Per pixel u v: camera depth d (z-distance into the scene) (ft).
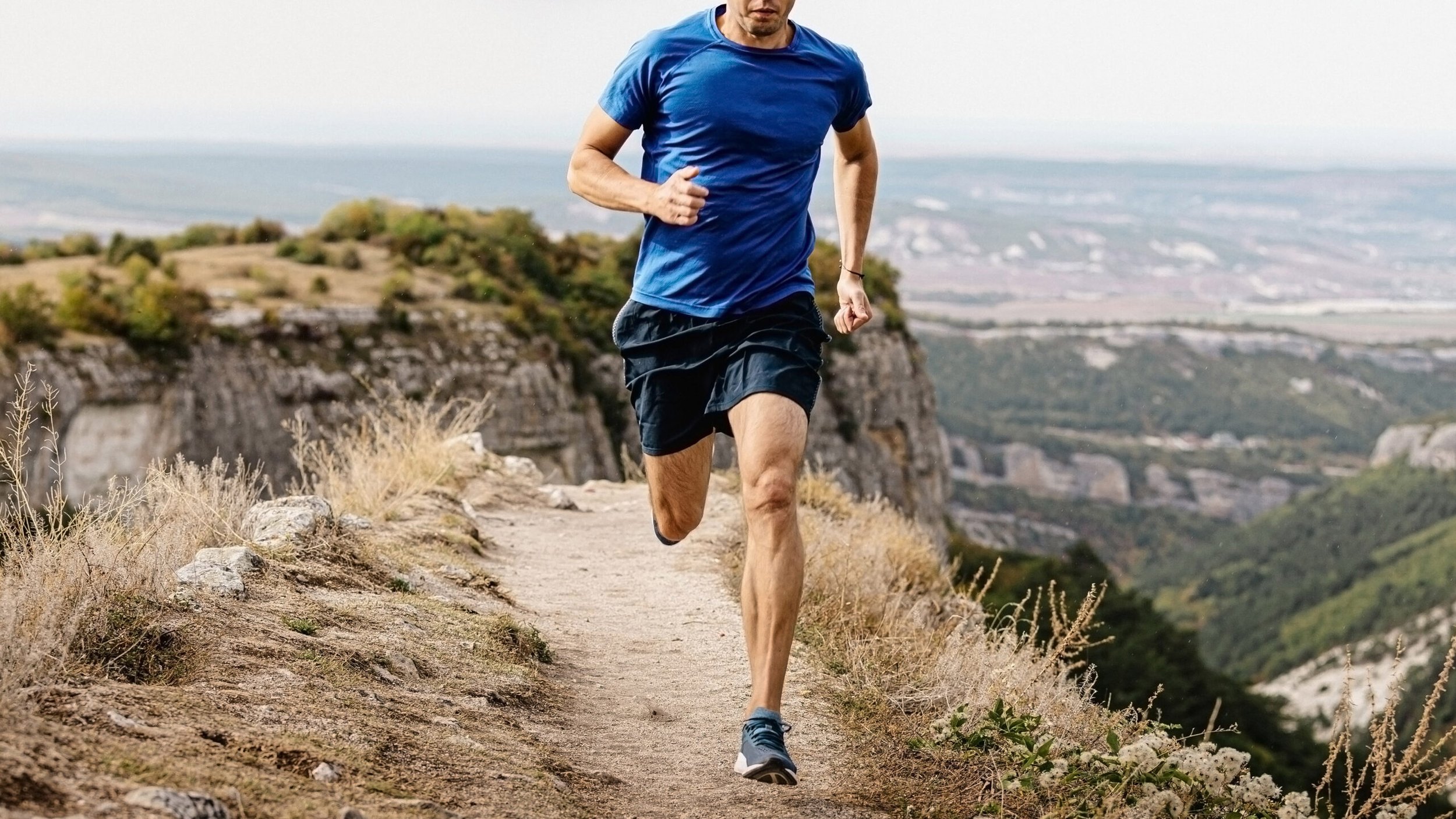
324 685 13.10
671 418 14.70
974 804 13.76
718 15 14.44
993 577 29.04
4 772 8.25
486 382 194.70
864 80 14.89
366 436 35.63
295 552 19.26
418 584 20.67
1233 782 14.44
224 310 180.96
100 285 182.60
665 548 30.01
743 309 14.07
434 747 12.27
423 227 242.37
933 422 265.54
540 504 36.17
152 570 14.46
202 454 167.84
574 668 18.66
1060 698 18.33
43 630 11.02
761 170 14.06
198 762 9.78
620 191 13.83
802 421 13.74
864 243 16.12
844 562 26.22
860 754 15.10
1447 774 13.38
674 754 14.74
